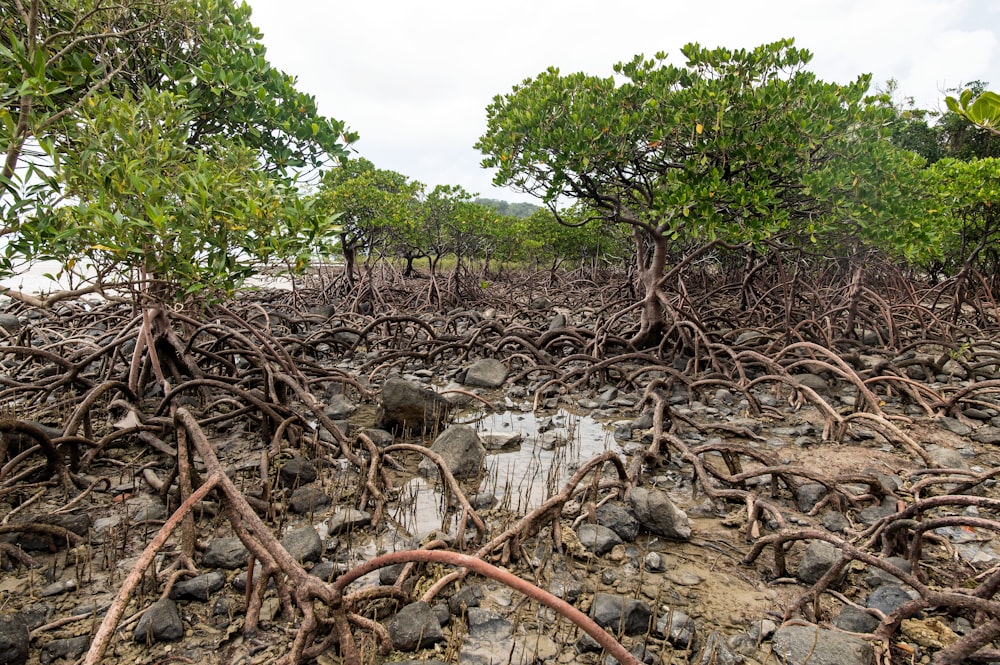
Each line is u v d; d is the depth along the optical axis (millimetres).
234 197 5348
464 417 8141
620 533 4664
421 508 5164
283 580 3471
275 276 6469
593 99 9789
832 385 9555
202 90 7605
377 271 23656
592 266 27234
